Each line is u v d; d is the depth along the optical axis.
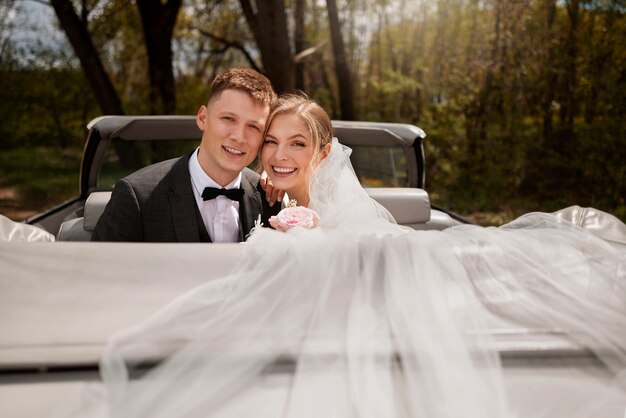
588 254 1.26
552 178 9.04
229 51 12.75
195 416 0.85
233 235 1.98
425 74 11.91
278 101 1.88
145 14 9.31
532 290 1.12
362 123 3.48
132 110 11.06
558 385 0.94
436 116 9.80
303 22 10.39
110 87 9.14
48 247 1.07
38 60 10.65
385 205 2.54
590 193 8.56
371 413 0.85
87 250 1.08
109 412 0.83
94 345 0.90
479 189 9.39
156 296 1.01
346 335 0.98
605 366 0.98
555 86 9.06
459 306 1.07
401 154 3.62
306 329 0.99
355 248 1.14
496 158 9.21
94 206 2.03
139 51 12.01
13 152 10.67
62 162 10.77
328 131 1.89
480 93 9.49
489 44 9.70
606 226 1.56
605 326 1.04
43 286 0.99
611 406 0.91
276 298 1.02
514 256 1.19
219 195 1.90
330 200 1.72
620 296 1.13
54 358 0.88
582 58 8.55
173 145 3.52
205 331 0.94
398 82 12.09
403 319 1.02
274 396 0.88
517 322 1.05
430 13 11.95
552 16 9.09
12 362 0.87
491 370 0.95
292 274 1.06
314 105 1.88
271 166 1.87
